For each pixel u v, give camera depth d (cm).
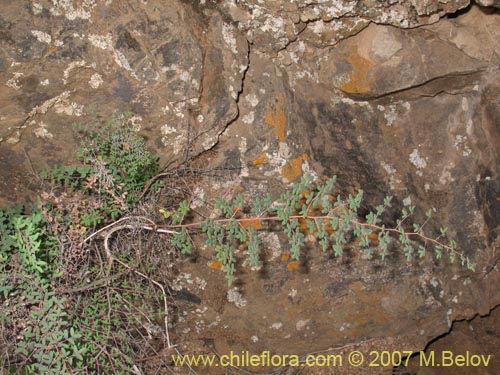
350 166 360
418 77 349
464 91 364
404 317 385
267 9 314
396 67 345
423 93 359
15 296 266
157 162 316
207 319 359
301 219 345
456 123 371
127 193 300
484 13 332
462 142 373
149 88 297
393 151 369
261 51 330
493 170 379
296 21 321
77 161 305
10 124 289
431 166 375
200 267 342
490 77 357
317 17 321
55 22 276
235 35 316
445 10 320
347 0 313
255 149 332
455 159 375
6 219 291
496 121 371
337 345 386
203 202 329
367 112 364
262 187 337
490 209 382
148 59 293
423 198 376
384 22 328
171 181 323
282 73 339
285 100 338
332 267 361
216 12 310
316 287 363
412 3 317
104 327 293
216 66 310
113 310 297
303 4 313
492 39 342
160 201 322
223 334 368
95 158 286
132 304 302
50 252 277
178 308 353
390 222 366
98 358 298
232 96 315
